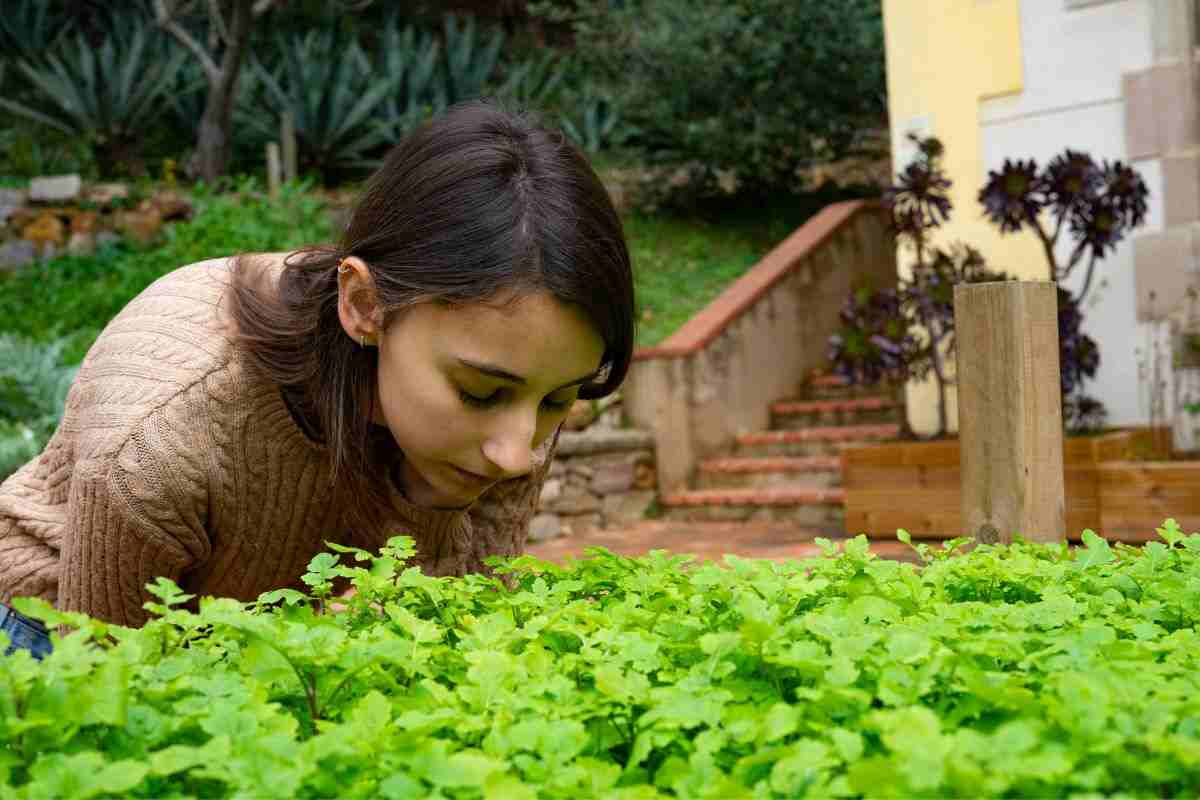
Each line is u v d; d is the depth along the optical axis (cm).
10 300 949
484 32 1634
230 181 1138
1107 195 534
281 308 178
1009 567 186
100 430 171
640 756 104
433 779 95
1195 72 565
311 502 189
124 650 117
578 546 663
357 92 1338
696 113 1088
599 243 152
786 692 126
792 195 1194
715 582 164
